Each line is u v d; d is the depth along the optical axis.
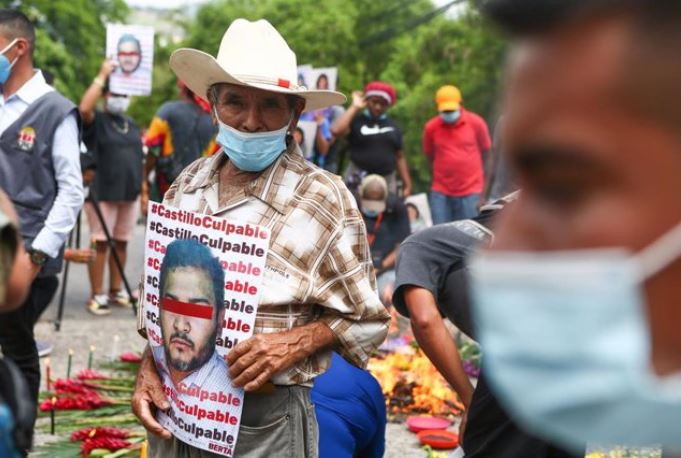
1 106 4.77
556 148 1.03
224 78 3.18
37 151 4.74
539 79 1.05
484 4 1.08
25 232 4.73
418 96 17.25
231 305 3.12
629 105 1.01
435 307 3.46
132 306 9.22
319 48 22.06
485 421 2.95
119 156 8.70
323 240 3.19
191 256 3.15
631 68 1.01
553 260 1.05
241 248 3.11
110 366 6.75
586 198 1.04
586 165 1.03
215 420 3.18
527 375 1.08
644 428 1.07
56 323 8.09
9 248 1.92
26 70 4.80
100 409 5.89
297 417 3.24
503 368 1.10
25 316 4.76
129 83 7.75
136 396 3.32
